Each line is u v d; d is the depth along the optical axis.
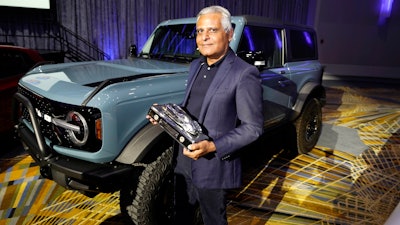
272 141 4.03
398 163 3.51
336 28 10.90
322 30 10.97
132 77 1.97
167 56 2.91
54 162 1.75
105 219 2.30
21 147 3.69
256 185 2.90
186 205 1.67
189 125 1.20
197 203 1.74
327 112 5.77
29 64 3.64
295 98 3.35
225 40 1.31
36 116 1.88
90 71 2.23
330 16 10.85
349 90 8.28
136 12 9.21
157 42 3.12
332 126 4.89
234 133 1.25
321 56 11.16
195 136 1.18
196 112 1.44
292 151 3.65
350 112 5.81
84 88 1.82
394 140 4.30
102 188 1.70
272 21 3.01
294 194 2.75
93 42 8.90
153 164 1.82
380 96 7.57
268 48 2.96
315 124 3.73
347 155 3.71
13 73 3.46
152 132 1.79
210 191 1.45
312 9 11.10
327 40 11.00
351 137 4.38
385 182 3.04
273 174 3.14
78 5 8.47
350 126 4.93
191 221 1.73
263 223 2.31
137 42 9.41
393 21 10.52
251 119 1.26
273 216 2.41
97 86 1.84
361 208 2.56
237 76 1.29
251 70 1.29
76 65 2.50
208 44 1.29
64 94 1.78
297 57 3.46
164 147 1.89
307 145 3.64
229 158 1.36
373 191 2.86
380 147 4.01
